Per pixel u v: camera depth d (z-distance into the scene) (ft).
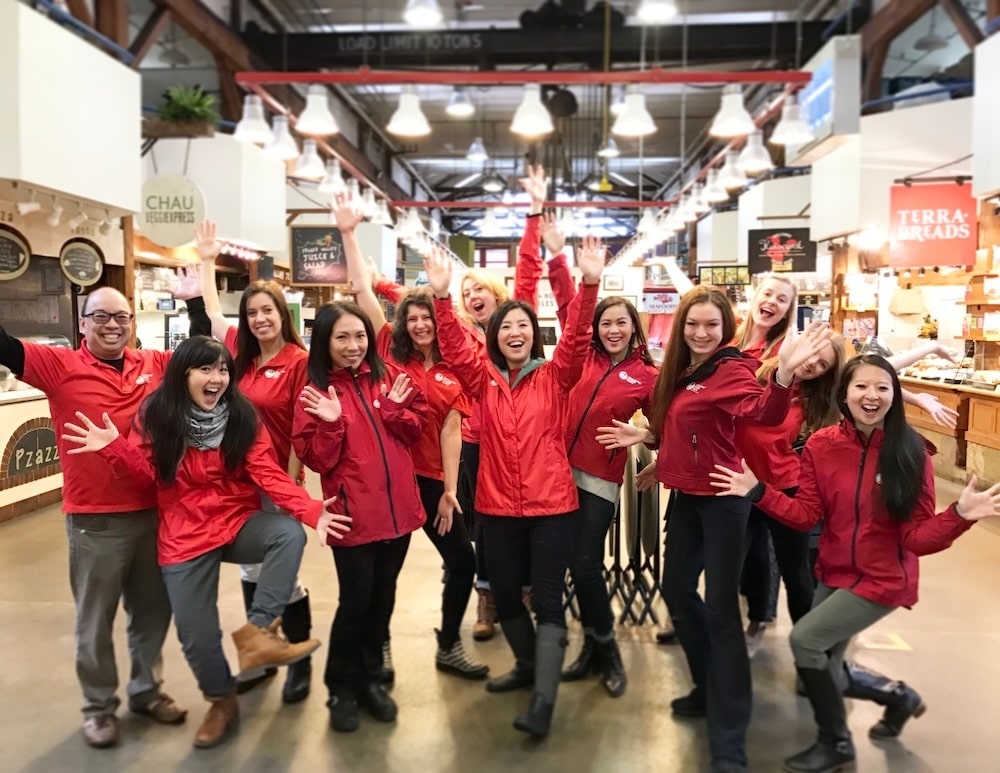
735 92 17.81
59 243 19.30
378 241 38.96
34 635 11.10
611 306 9.68
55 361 8.05
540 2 33.88
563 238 10.11
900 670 10.19
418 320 9.98
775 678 9.97
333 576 13.74
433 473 9.89
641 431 8.67
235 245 26.84
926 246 23.57
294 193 38.24
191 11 26.96
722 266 39.40
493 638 11.30
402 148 57.00
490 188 55.57
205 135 25.25
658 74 18.63
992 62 18.78
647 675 9.96
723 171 25.99
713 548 7.80
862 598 7.47
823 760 7.72
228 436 8.01
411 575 14.03
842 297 32.27
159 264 27.17
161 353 9.11
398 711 8.98
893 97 29.73
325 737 8.40
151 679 8.68
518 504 8.36
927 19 31.40
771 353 10.28
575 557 9.41
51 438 18.70
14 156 15.56
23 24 15.52
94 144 17.95
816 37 32.22
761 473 9.41
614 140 54.44
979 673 10.11
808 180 37.99
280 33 32.91
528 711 8.17
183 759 7.97
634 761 7.96
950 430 22.68
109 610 8.16
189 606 7.84
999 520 17.71
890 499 7.28
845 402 7.72
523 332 8.73
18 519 17.31
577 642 11.09
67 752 8.11
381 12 34.24
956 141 25.94
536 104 17.21
